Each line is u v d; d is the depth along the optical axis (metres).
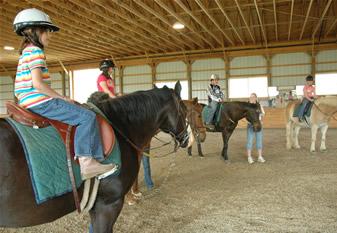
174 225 3.05
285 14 12.01
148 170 4.36
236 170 5.46
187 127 2.77
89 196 1.76
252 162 6.05
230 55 16.45
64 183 1.57
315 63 15.21
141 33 13.06
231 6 10.36
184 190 4.27
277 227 2.94
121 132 1.99
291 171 5.21
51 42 13.74
